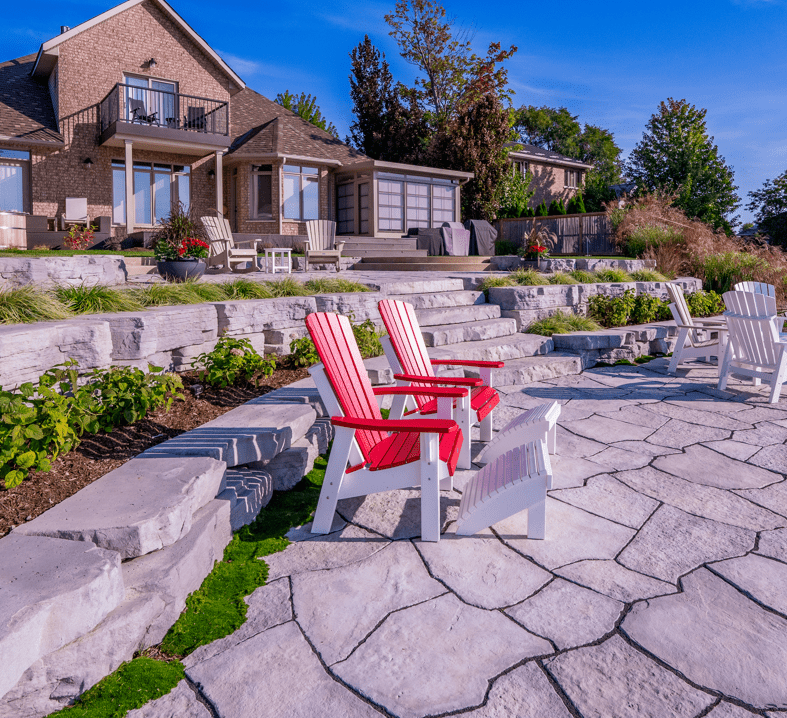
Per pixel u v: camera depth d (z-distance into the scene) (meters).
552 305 9.13
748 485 4.08
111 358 4.44
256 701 2.11
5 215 13.95
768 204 30.97
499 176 25.33
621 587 2.83
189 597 2.68
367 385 3.79
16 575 2.12
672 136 33.47
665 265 15.71
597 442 4.99
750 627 2.53
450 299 8.57
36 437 2.85
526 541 3.29
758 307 6.38
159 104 19.38
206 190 20.08
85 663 2.08
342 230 22.44
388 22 28.42
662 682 2.21
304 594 2.78
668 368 7.89
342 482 3.39
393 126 29.02
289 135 20.62
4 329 3.68
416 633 2.49
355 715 2.04
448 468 3.38
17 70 19.66
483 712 2.06
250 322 6.00
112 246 16.42
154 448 3.52
